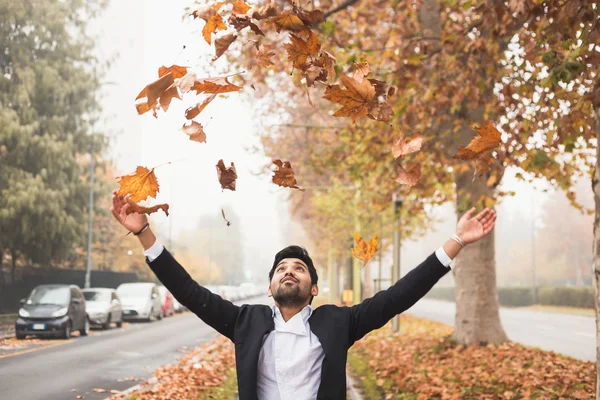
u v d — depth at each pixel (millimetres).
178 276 3232
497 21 7582
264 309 3297
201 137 2807
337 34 12008
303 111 27625
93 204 32781
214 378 12016
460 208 12203
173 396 9852
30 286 33312
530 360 11539
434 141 12180
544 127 8836
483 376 10227
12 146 27562
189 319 36438
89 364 14359
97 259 47250
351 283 43281
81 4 28938
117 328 27703
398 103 10641
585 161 11547
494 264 14031
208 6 2930
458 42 9781
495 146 2971
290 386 3082
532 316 37375
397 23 12430
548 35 6699
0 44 26781
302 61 2982
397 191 15711
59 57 28641
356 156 14234
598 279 5023
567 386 8969
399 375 11570
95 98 30344
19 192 26516
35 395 10258
